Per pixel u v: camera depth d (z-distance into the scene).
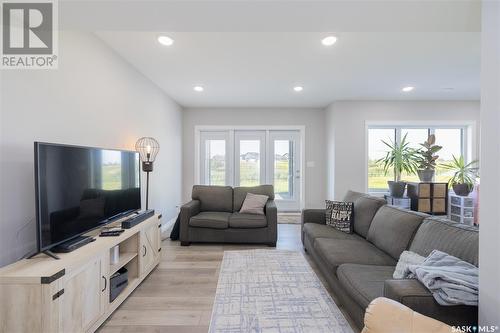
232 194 4.19
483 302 1.20
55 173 1.62
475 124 5.05
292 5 1.57
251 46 2.70
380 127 5.22
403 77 3.69
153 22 1.80
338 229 3.01
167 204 4.61
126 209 2.49
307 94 4.60
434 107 5.04
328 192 5.45
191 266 2.89
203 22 1.79
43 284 1.32
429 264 1.49
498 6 1.19
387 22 1.78
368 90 4.36
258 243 3.68
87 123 2.35
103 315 1.80
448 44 2.67
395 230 2.18
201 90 4.33
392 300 1.21
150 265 2.63
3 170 1.56
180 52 2.83
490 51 1.23
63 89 2.05
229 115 5.71
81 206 1.85
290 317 1.95
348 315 1.97
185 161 5.72
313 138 5.73
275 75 3.59
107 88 2.67
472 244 1.48
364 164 5.06
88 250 1.71
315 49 2.77
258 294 2.29
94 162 2.02
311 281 2.53
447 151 5.25
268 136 5.83
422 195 4.53
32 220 1.75
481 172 1.27
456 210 4.54
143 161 3.31
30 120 1.75
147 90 3.70
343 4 1.57
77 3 1.56
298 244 3.67
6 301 1.32
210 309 2.06
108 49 2.68
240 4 1.58
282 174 5.88
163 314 1.99
